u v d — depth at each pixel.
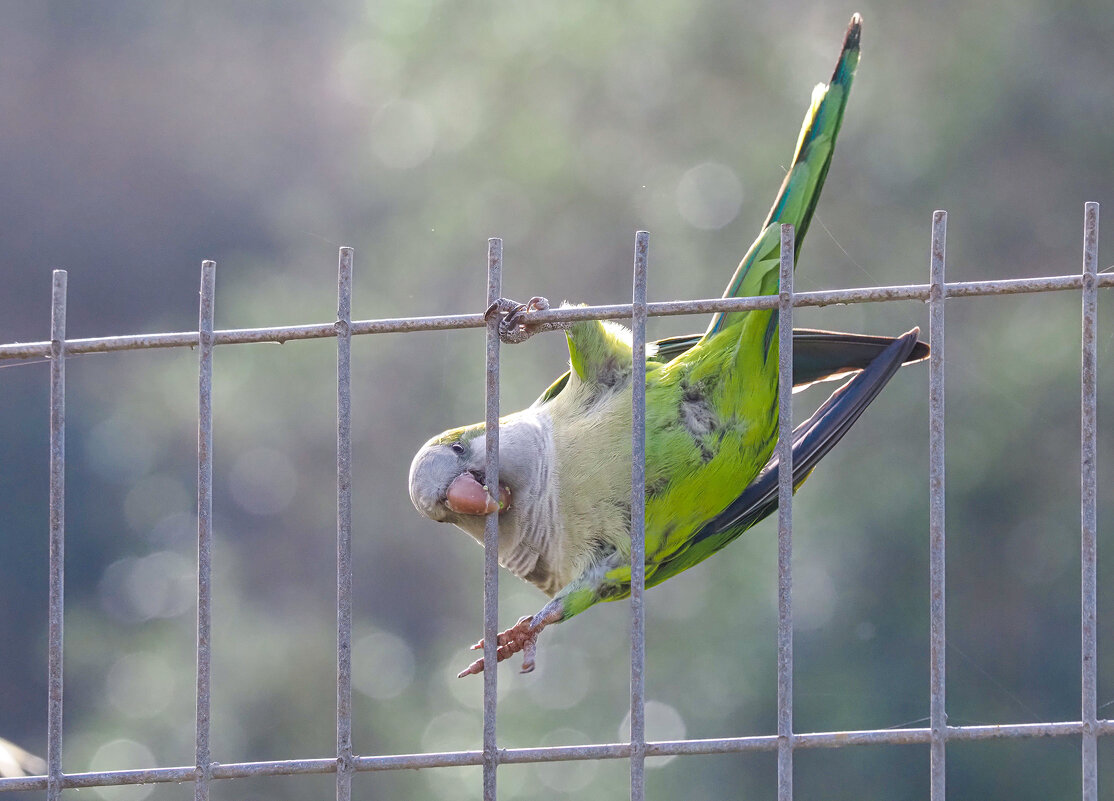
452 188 16.59
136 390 21.34
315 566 18.53
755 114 15.35
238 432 18.00
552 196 16.09
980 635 13.90
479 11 16.41
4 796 13.41
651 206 15.66
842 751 13.56
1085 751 4.05
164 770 4.24
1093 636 4.05
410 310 17.48
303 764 4.24
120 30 25.25
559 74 15.96
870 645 13.73
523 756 4.23
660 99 15.65
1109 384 13.71
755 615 13.99
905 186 14.45
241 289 20.89
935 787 4.10
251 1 25.56
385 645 17.80
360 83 18.84
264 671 16.95
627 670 15.16
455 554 18.44
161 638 18.58
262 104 25.05
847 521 13.91
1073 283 4.07
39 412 21.08
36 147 24.45
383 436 17.84
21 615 20.14
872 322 14.39
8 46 24.75
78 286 23.66
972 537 14.02
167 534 19.53
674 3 15.50
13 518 20.47
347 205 21.53
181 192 24.33
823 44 14.97
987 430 13.91
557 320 4.56
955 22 14.54
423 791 15.12
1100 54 14.33
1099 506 13.75
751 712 13.66
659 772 14.21
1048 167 14.48
